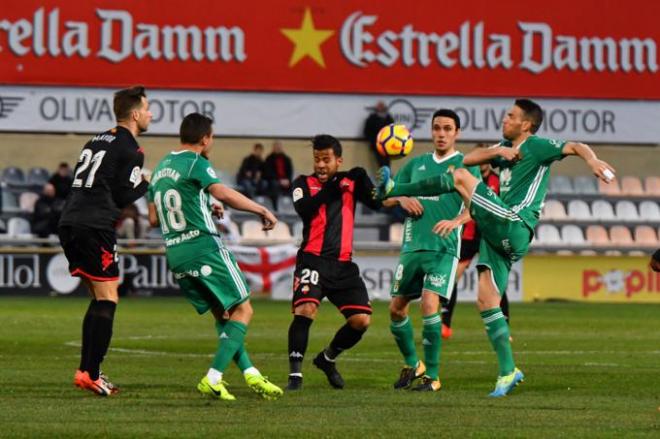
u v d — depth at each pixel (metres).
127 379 35.06
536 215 32.09
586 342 51.38
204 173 29.95
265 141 97.00
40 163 94.75
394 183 33.12
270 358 42.88
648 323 63.47
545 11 94.56
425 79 93.31
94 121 89.25
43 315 63.25
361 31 92.62
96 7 89.06
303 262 33.06
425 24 93.19
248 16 91.31
